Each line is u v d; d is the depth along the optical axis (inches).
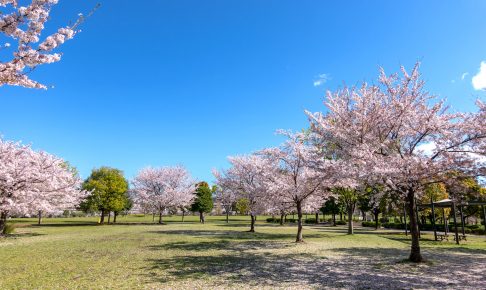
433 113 434.3
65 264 439.8
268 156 786.8
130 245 658.8
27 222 1734.7
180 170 1877.5
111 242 714.2
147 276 361.4
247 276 361.7
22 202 785.6
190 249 597.6
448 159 412.8
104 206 1588.3
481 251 596.1
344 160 475.5
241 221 2022.6
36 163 825.5
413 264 440.1
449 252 579.2
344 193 942.4
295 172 745.0
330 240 789.2
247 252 560.4
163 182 1787.6
